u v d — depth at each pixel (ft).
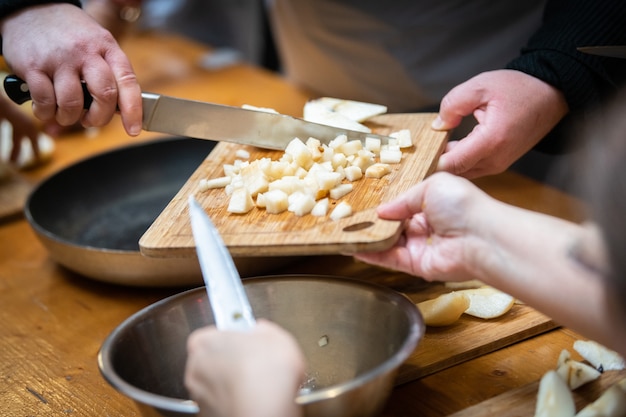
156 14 6.28
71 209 3.08
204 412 1.79
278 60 6.24
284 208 2.34
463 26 3.74
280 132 2.65
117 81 2.58
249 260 2.53
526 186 3.09
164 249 2.26
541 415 2.00
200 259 2.06
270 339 1.79
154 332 2.15
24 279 2.88
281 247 2.19
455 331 2.33
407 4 3.83
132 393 1.89
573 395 2.07
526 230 1.93
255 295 2.24
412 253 2.19
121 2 4.16
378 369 1.89
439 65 3.88
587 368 2.10
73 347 2.50
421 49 3.89
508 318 2.37
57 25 2.66
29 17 2.73
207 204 2.43
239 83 4.60
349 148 2.56
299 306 2.23
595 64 2.68
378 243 2.14
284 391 1.72
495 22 3.68
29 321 2.64
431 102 3.97
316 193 2.36
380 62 4.05
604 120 1.87
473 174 2.75
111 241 2.93
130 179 3.25
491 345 2.28
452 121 2.73
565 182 2.98
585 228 1.82
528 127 2.67
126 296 2.72
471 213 2.00
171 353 2.17
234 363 1.75
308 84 4.48
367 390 1.91
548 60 2.69
